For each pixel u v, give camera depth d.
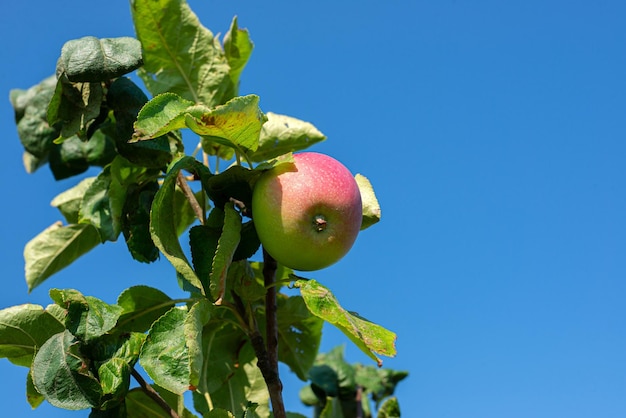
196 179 0.84
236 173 0.76
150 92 0.89
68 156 0.97
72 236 0.95
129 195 0.87
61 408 0.74
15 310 0.80
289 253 0.76
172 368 0.73
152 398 0.80
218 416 0.80
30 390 0.82
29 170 1.00
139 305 0.83
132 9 0.87
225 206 0.75
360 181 0.86
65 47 0.82
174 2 0.88
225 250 0.74
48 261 0.95
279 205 0.75
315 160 0.77
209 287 0.75
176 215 0.92
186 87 0.89
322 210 0.75
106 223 0.88
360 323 0.73
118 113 0.85
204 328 0.87
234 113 0.74
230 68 0.93
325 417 1.11
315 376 1.20
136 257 0.86
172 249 0.75
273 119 0.90
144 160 0.85
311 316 0.93
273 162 0.76
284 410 0.78
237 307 0.80
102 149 0.97
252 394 0.91
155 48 0.88
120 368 0.75
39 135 0.96
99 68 0.81
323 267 0.77
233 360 0.90
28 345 0.81
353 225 0.76
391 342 0.73
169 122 0.73
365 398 1.22
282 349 0.95
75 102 0.83
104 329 0.76
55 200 0.96
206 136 0.76
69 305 0.76
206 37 0.89
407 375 1.24
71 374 0.75
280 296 0.92
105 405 0.75
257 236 0.78
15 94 0.98
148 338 0.74
